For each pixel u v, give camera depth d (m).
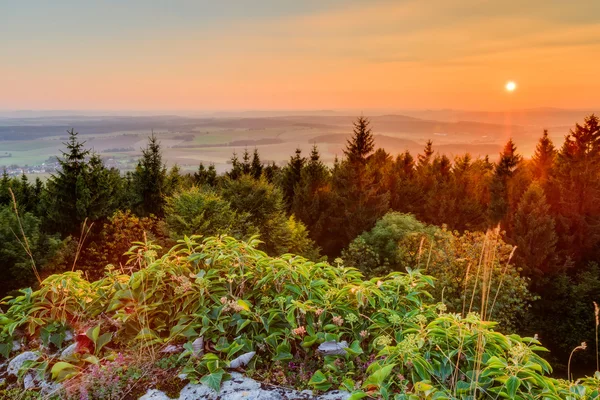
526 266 27.58
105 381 3.34
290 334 3.73
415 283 4.09
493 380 2.89
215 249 4.52
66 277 4.27
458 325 3.16
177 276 4.16
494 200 36.19
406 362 2.99
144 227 23.34
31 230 20.47
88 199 23.55
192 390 3.23
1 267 19.77
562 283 27.52
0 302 4.15
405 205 41.28
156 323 4.05
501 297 16.16
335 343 3.55
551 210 34.34
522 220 29.42
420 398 2.76
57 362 3.61
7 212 20.78
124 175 34.28
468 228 37.41
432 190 41.16
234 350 3.52
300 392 3.17
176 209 21.25
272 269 4.18
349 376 3.32
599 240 31.48
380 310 3.76
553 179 35.69
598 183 32.38
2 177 33.09
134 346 3.75
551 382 2.78
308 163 40.56
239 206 25.20
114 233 22.86
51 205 24.66
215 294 4.11
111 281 4.47
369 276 23.48
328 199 36.34
